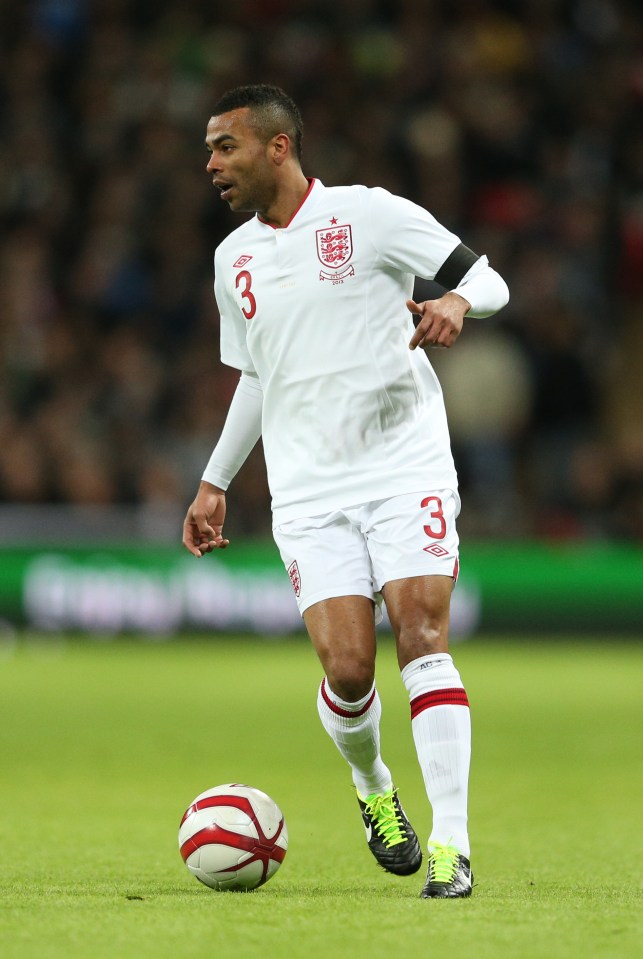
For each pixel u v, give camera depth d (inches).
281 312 698.8
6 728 1446.9
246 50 3036.4
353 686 664.4
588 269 2883.9
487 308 676.1
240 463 763.4
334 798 1017.5
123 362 2699.3
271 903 601.3
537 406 2704.2
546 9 3159.5
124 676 1982.0
